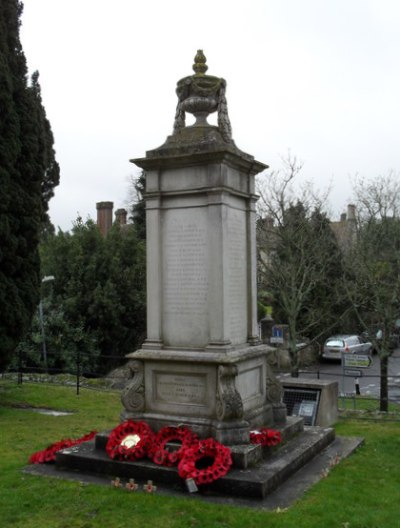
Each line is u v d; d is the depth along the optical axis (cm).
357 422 1194
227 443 712
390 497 634
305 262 2322
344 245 2809
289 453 741
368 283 2038
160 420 770
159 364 787
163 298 807
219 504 605
